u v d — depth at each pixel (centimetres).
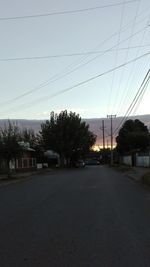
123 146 11000
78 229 1241
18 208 1803
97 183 3459
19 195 2481
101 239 1089
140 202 1992
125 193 2483
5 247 1002
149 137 9862
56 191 2689
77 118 9369
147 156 7044
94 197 2241
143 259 877
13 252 948
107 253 933
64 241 1066
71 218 1466
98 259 879
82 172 6166
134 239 1087
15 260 874
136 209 1719
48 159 10250
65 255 915
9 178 4462
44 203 1983
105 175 4975
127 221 1394
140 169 6166
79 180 3962
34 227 1287
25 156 6956
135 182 3566
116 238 1102
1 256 911
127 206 1827
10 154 4547
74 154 9812
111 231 1206
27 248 988
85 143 9631
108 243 1038
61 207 1803
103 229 1240
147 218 1461
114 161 13038
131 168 6488
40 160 9175
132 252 941
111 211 1653
